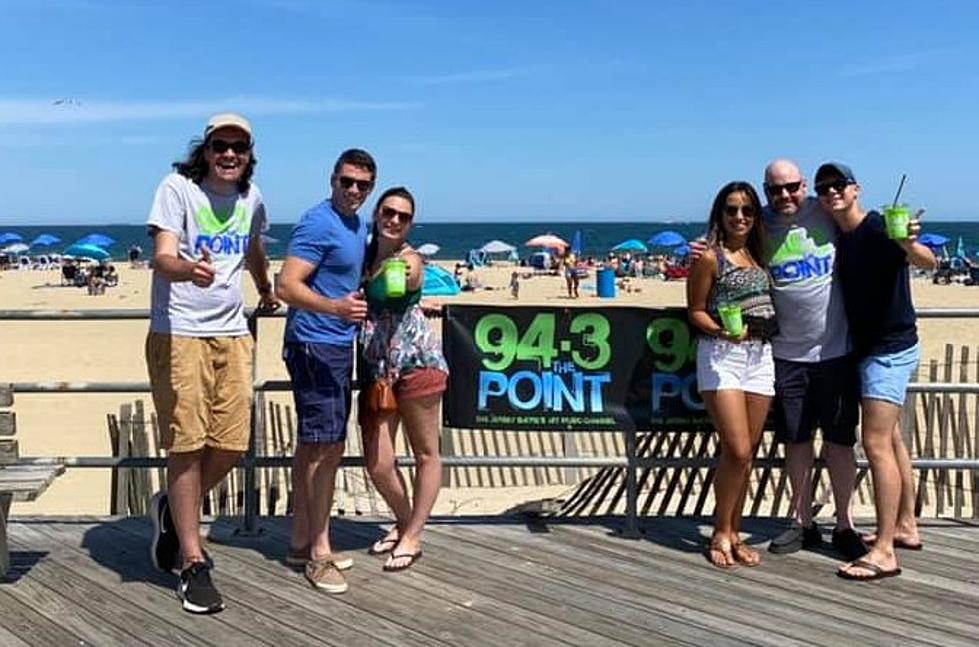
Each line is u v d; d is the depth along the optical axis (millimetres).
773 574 4973
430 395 4910
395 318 4883
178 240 4430
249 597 4605
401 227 4758
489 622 4316
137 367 16750
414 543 5074
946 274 40344
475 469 9250
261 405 6156
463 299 34125
